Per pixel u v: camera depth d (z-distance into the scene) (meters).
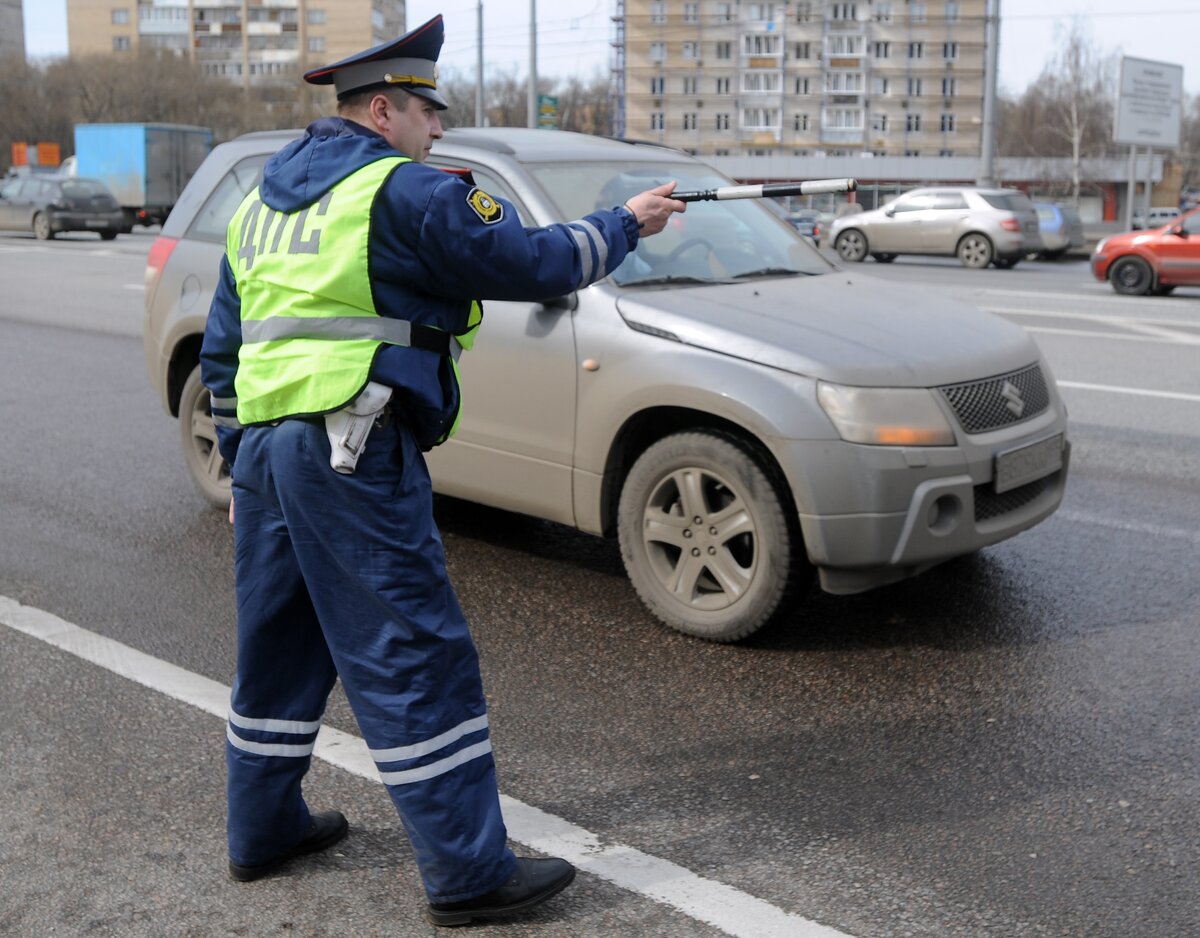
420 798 2.81
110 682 4.39
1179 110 42.59
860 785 3.66
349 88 2.78
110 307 15.50
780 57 128.38
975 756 3.83
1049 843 3.33
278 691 3.03
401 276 2.69
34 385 10.16
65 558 5.75
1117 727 4.02
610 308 4.85
